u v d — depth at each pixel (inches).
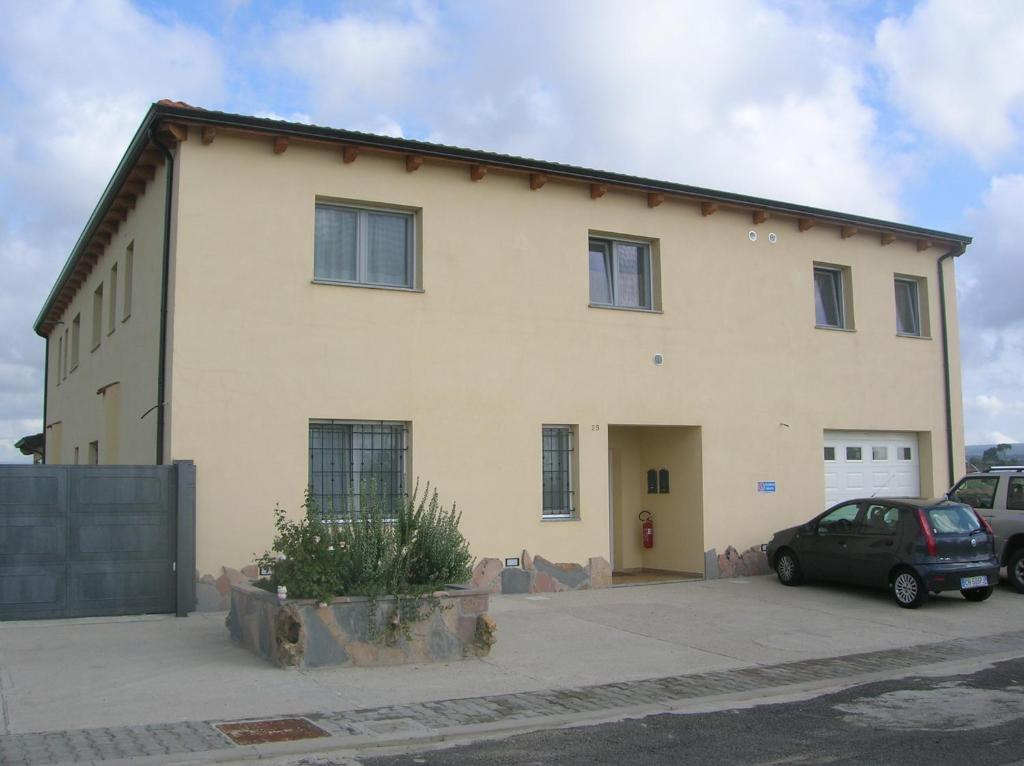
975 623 487.8
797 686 353.1
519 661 388.2
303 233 511.5
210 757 253.3
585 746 274.1
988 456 1109.1
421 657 379.9
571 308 595.2
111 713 294.7
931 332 778.2
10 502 437.7
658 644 427.8
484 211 569.6
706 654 409.7
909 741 278.4
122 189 566.6
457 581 394.0
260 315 495.8
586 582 584.7
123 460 583.2
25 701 307.3
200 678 341.7
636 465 685.9
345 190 526.3
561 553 577.3
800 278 703.7
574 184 600.1
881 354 742.5
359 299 524.4
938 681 365.4
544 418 579.2
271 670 354.9
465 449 549.3
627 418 610.5
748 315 673.0
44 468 443.2
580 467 589.9
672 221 644.1
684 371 637.9
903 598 528.7
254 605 383.2
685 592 577.6
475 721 297.0
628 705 323.3
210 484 475.8
